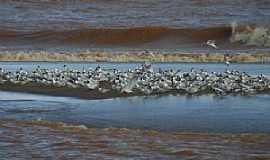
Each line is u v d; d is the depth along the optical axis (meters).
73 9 152.50
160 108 26.84
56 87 34.84
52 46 99.06
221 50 85.12
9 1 164.75
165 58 65.50
